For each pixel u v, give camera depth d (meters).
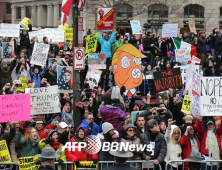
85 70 18.48
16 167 10.41
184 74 16.80
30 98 11.82
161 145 10.92
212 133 11.49
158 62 20.62
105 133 10.54
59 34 22.33
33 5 71.06
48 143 10.59
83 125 11.44
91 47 20.69
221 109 11.46
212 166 11.38
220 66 22.39
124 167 8.29
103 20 20.58
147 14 50.69
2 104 10.80
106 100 11.62
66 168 10.39
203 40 23.98
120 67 13.84
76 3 12.09
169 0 50.28
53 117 12.62
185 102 12.30
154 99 14.80
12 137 10.68
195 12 53.25
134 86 13.82
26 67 16.59
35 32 22.20
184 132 11.41
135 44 23.44
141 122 11.31
